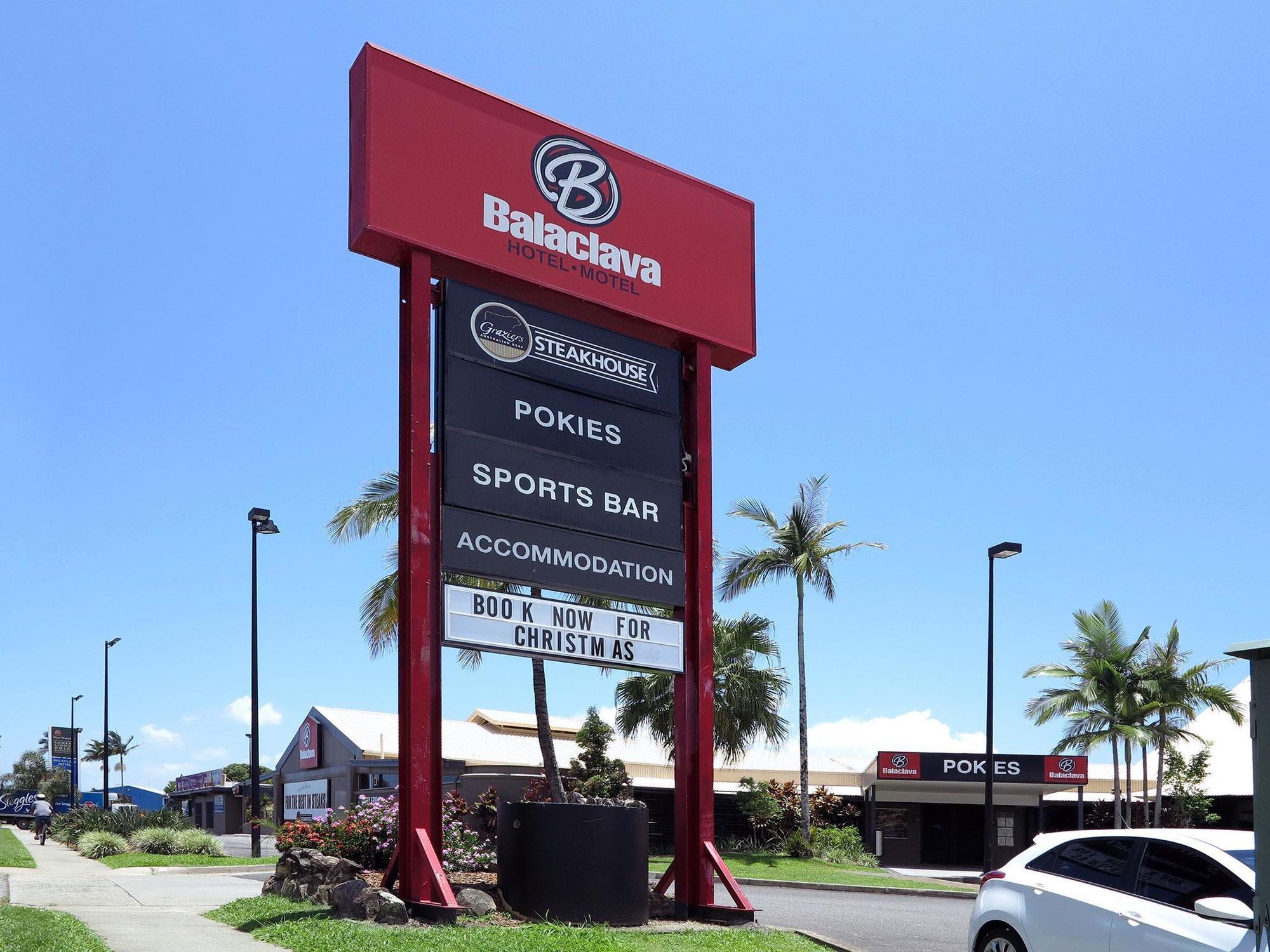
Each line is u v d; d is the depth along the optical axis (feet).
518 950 34.99
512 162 49.73
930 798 155.53
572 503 48.52
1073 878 30.66
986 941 32.68
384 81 46.68
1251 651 19.42
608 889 44.27
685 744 50.96
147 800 338.95
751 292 57.31
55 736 257.34
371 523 81.15
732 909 48.32
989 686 98.94
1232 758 166.40
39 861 87.35
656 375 52.85
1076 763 148.46
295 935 37.60
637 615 49.78
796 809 139.33
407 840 42.50
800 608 134.10
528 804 44.93
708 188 56.75
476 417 46.39
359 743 170.30
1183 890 27.76
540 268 49.55
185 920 44.37
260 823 94.12
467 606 44.60
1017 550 97.81
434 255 46.83
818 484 136.36
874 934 54.60
